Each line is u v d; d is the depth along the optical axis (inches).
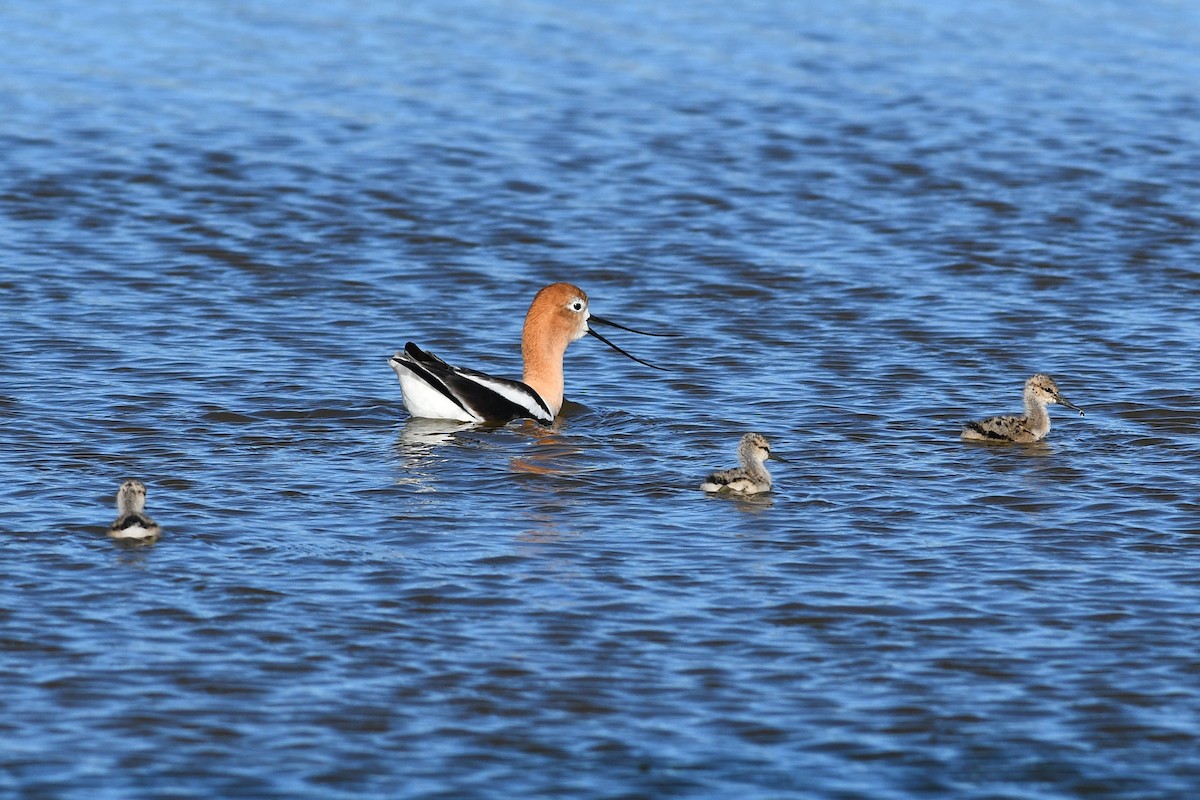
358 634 554.6
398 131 1346.0
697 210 1171.9
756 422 793.6
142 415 782.5
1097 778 474.3
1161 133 1354.6
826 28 1686.8
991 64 1561.3
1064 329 933.8
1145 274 1036.5
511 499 686.5
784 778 473.1
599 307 982.4
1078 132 1357.0
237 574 599.5
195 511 661.3
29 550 613.0
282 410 800.3
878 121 1386.6
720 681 527.8
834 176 1248.8
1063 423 788.0
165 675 523.5
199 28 1652.3
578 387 856.3
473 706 510.0
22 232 1091.9
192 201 1167.0
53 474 698.2
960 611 577.6
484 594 587.8
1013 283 1018.7
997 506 677.9
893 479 710.5
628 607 579.2
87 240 1080.2
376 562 614.5
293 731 493.0
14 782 461.7
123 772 468.8
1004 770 478.0
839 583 601.0
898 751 487.8
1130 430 775.7
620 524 658.2
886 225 1138.7
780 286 1016.9
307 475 711.7
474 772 473.7
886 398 826.2
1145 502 681.0
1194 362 874.1
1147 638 557.0
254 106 1402.6
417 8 1748.3
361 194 1190.9
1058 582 601.0
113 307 952.3
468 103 1425.9
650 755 484.1
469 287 1019.3
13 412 776.9
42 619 557.6
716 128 1365.7
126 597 576.4
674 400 831.1
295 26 1665.8
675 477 716.0
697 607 579.8
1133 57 1587.1
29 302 954.7
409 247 1089.4
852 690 522.9
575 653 544.7
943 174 1250.6
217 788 462.3
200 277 1016.2
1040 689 523.5
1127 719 505.7
